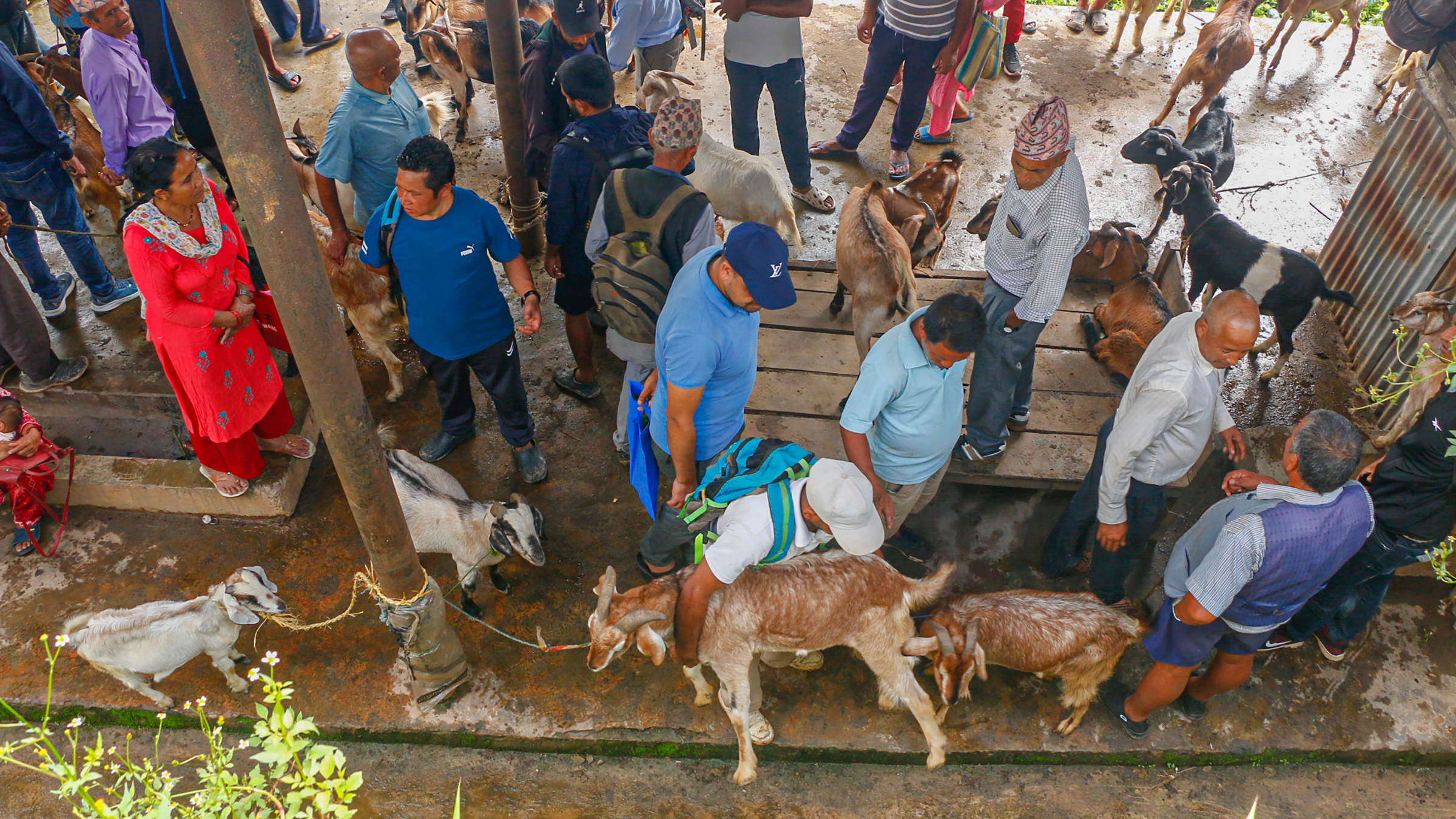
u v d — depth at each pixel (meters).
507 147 5.89
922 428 3.82
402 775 4.16
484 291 4.47
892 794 4.15
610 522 5.04
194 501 4.89
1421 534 3.82
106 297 5.88
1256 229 6.99
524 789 4.13
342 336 2.81
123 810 2.56
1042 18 9.45
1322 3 8.03
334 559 4.80
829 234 6.90
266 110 2.28
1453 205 5.18
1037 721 4.29
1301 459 3.20
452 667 4.15
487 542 4.29
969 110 8.12
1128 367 5.34
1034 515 5.11
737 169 5.93
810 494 3.26
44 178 5.32
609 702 4.29
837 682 4.41
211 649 4.05
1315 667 4.48
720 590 3.72
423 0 8.15
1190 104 8.31
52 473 4.79
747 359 3.74
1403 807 4.14
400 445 5.45
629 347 4.46
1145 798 4.16
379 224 4.28
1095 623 3.97
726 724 4.23
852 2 9.70
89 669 4.34
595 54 4.62
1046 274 4.06
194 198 3.82
